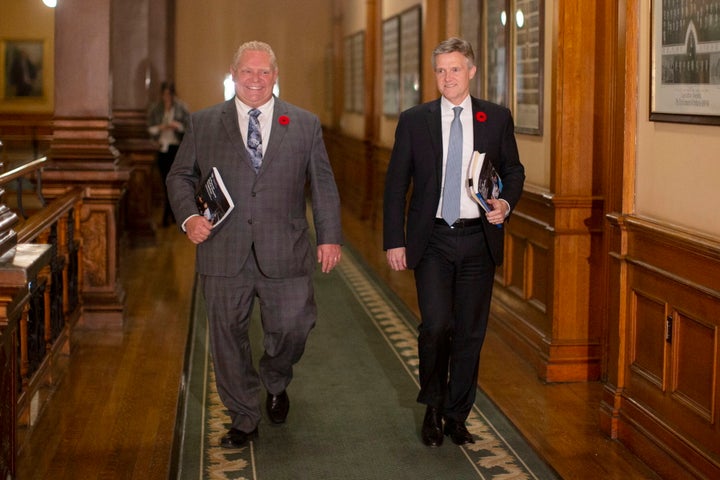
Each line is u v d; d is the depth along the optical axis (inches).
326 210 168.4
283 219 164.2
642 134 169.9
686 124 152.3
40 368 192.1
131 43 487.8
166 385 214.2
